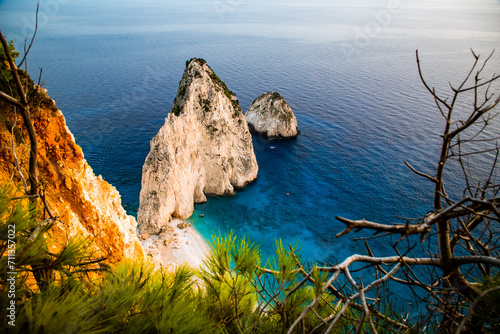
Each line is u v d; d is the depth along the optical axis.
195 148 56.44
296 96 116.38
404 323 3.54
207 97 58.97
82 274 3.85
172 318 3.45
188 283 4.13
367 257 2.89
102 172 65.69
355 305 3.35
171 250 45.19
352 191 60.75
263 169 70.19
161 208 49.62
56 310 2.55
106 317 3.17
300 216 55.25
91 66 159.88
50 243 3.62
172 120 52.47
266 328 3.95
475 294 3.19
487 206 2.52
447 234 3.29
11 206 3.59
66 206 12.98
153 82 135.38
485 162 54.06
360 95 115.00
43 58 172.25
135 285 3.84
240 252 3.82
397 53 194.38
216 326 3.89
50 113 12.73
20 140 9.61
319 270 2.87
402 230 2.56
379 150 73.69
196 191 58.41
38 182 4.14
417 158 68.81
